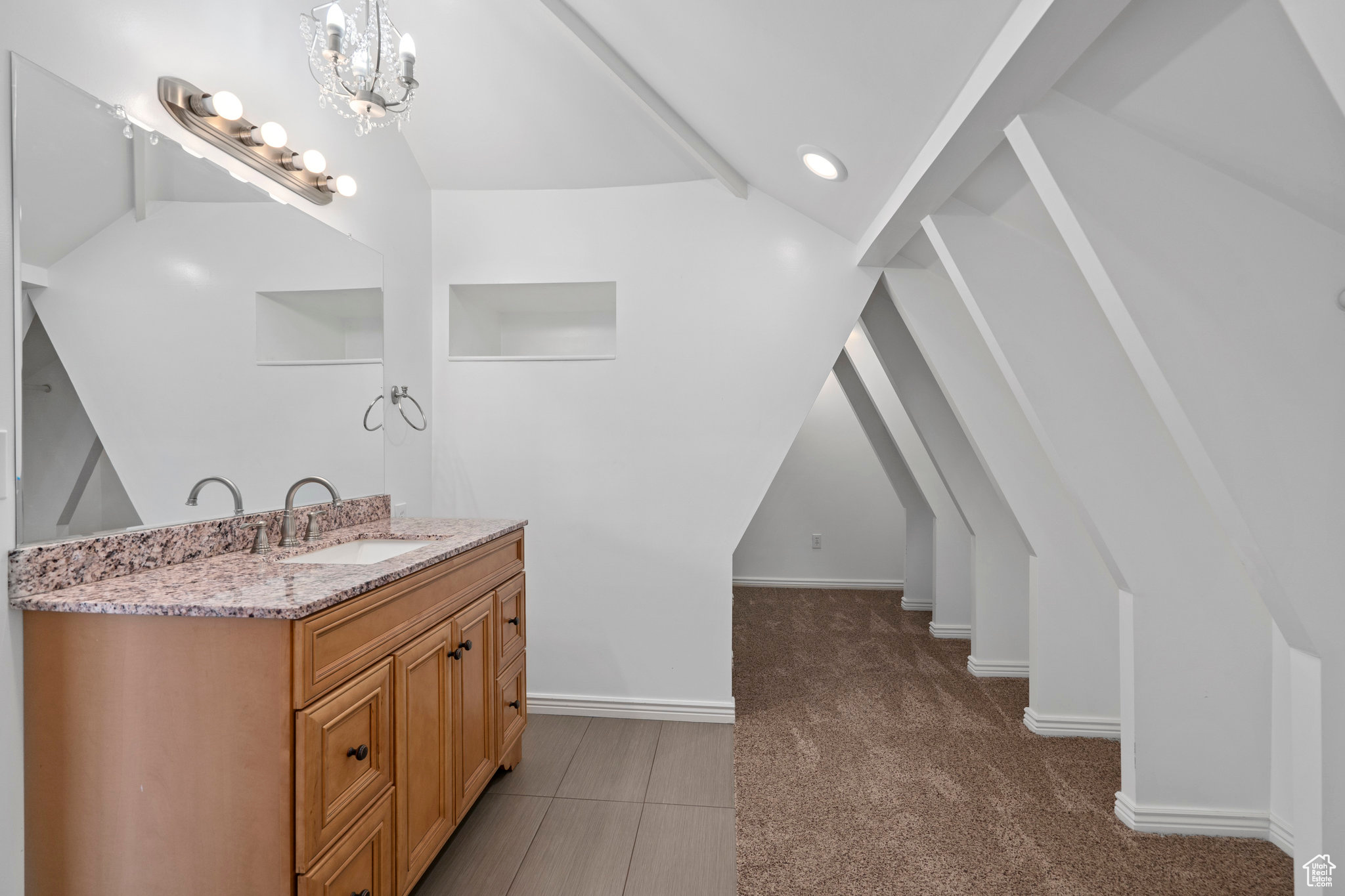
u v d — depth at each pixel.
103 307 1.44
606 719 2.96
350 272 2.36
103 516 1.43
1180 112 1.27
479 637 2.04
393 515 2.67
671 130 2.51
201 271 1.70
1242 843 1.97
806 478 5.98
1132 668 2.05
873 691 3.28
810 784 2.34
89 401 1.40
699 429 2.97
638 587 2.99
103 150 1.43
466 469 3.05
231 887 1.21
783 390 2.94
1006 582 3.52
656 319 2.99
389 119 1.80
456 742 1.86
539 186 3.02
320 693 1.26
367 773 1.42
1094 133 1.39
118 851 1.25
